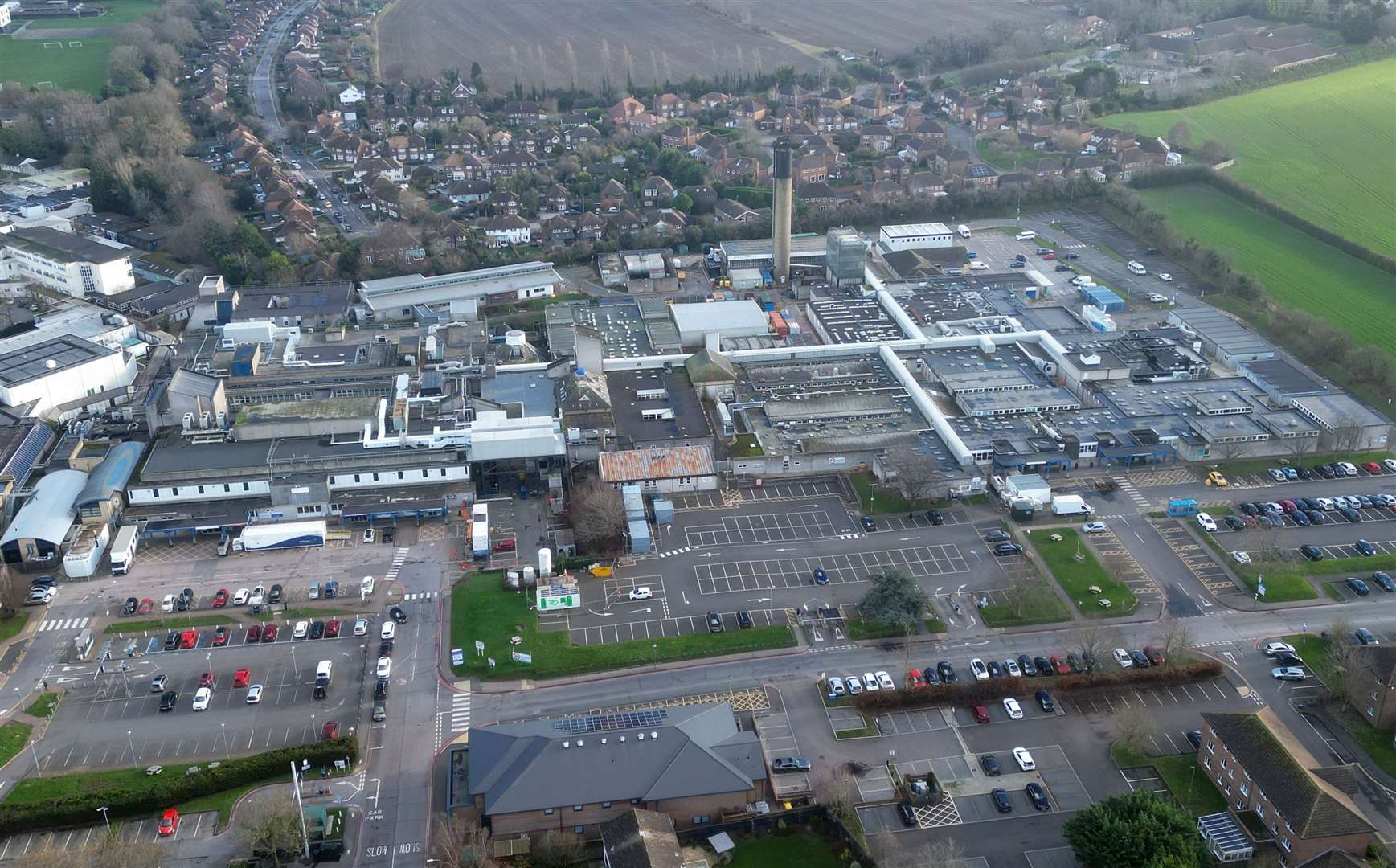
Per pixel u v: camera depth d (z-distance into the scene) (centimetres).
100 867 15875
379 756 18788
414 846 17038
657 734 17625
